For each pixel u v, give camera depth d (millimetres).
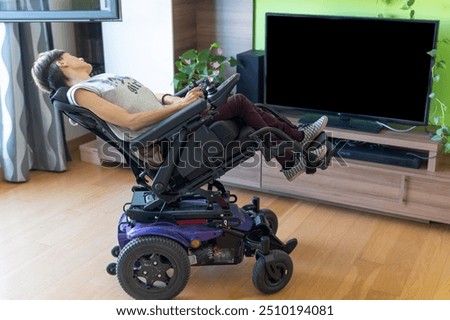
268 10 3695
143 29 3713
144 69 3797
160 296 2555
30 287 2664
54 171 3926
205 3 3814
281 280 2615
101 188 3688
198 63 3518
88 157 4078
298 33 3371
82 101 2424
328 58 3344
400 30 3121
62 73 2545
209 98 2451
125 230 2615
